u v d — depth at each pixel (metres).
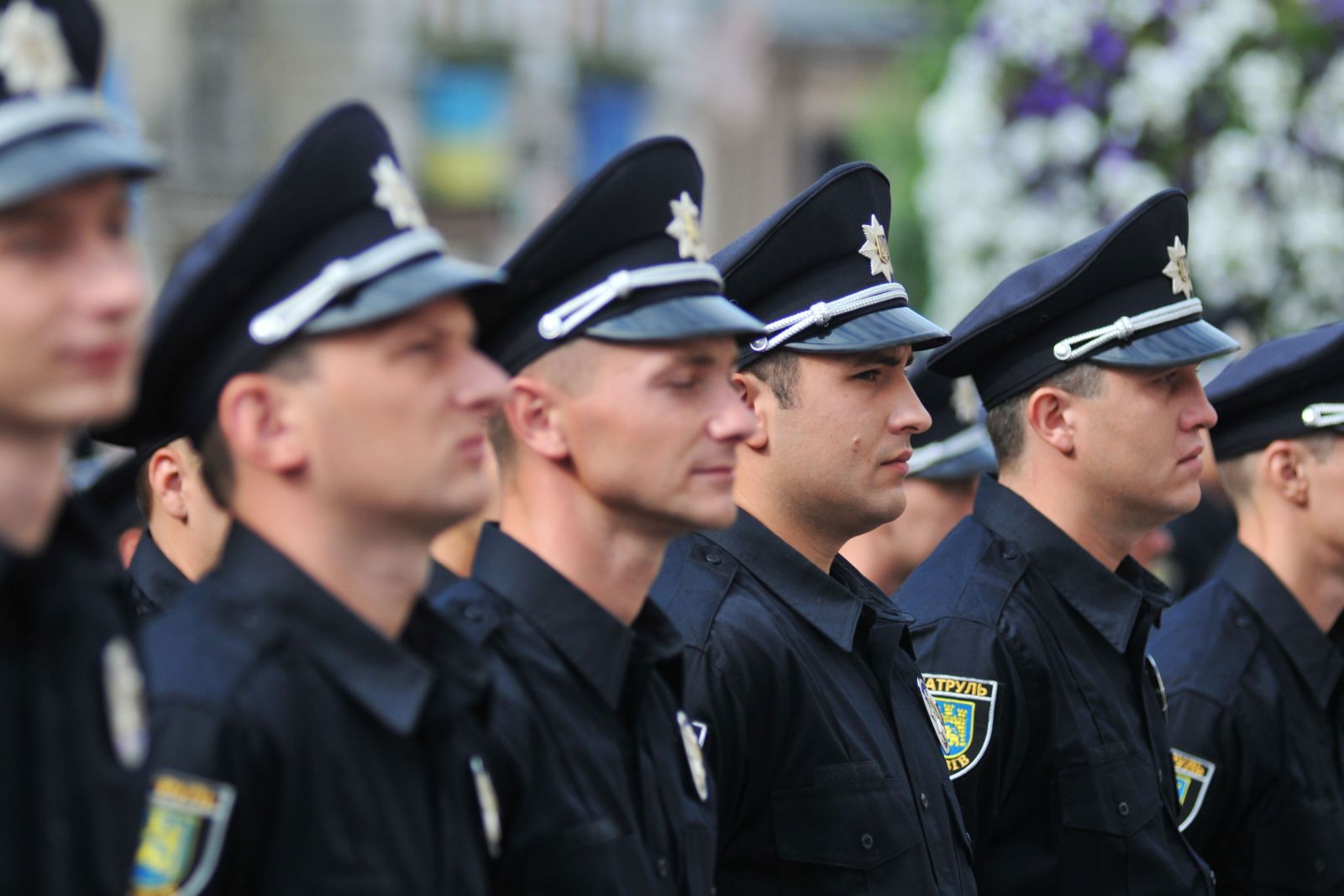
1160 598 11.78
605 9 61.78
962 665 10.89
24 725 5.75
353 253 6.94
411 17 54.09
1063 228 23.92
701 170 8.76
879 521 10.22
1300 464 12.75
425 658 7.38
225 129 50.09
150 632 7.01
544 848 7.93
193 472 10.89
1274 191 22.91
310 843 6.71
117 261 5.86
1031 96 23.81
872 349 10.01
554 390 8.30
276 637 6.86
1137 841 11.02
